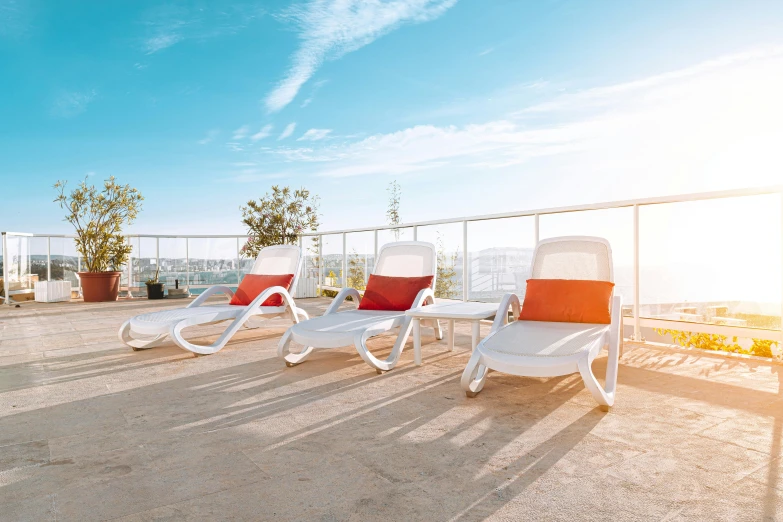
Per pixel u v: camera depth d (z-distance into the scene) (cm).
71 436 245
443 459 212
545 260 400
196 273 1080
